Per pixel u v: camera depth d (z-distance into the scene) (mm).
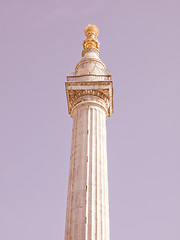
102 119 33625
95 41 44531
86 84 35500
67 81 35875
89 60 39188
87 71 37719
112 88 36219
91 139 30938
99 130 32219
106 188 28297
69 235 24953
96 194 27016
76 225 25203
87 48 42625
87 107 33906
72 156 30516
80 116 33469
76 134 31984
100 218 25766
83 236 24375
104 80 36156
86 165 28766
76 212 25922
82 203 26250
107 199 27641
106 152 31375
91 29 46375
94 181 27828
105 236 25156
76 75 37000
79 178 28078
